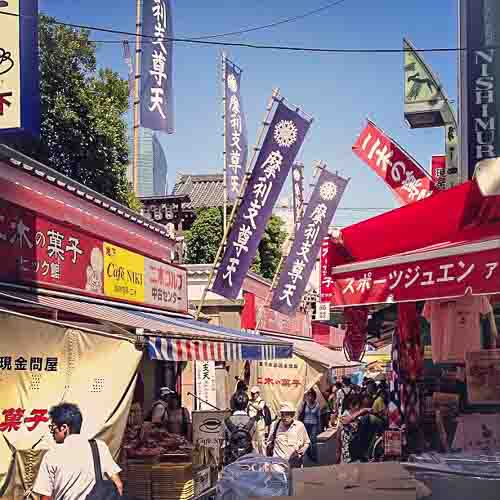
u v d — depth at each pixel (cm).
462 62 1038
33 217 947
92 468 573
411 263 573
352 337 961
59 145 1706
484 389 675
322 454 1602
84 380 650
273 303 1589
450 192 630
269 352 1230
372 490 227
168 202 2895
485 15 1030
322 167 1616
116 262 1210
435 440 773
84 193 1112
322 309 2811
